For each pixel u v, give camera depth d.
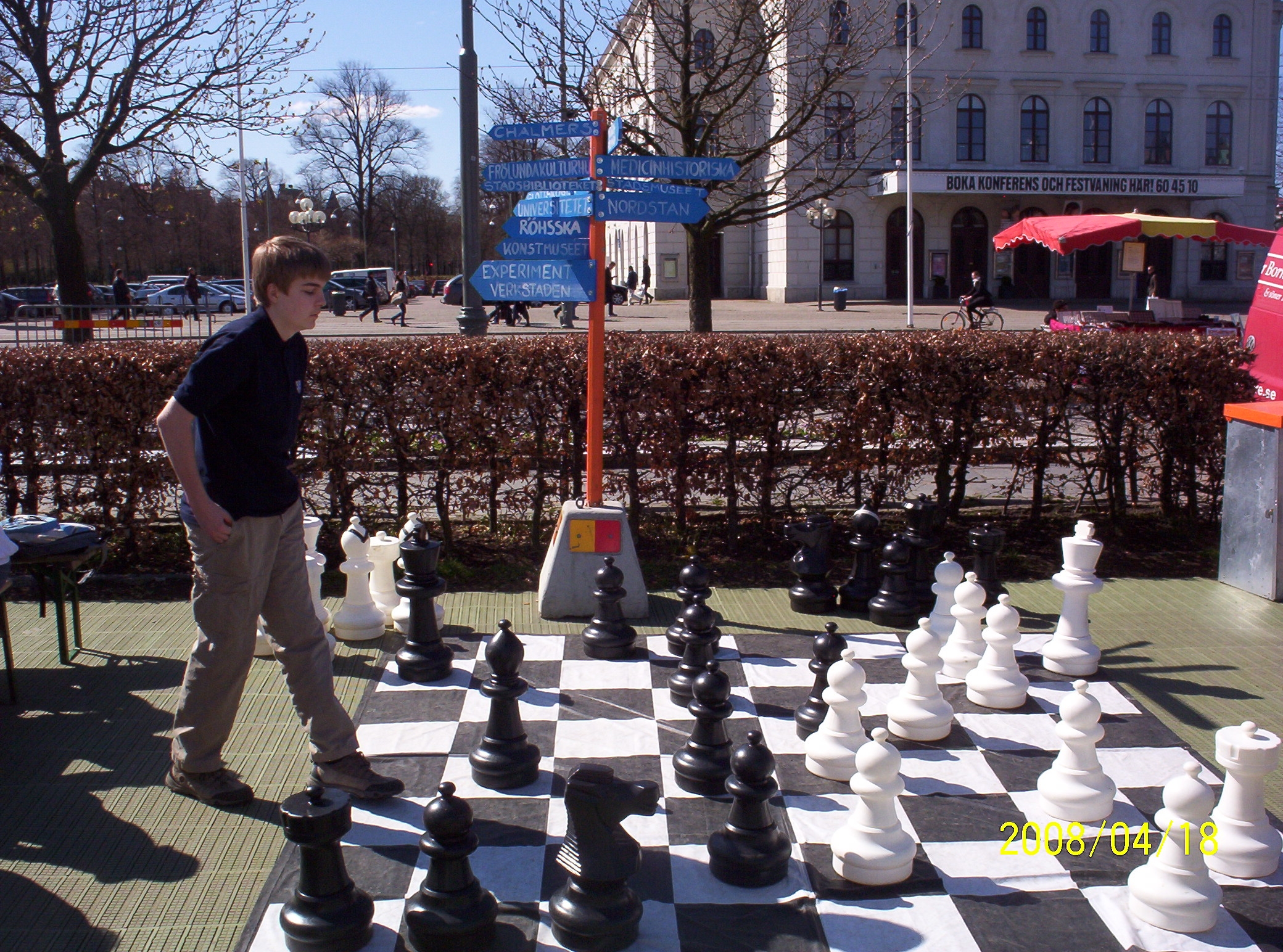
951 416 6.62
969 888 3.08
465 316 14.77
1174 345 6.80
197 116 14.80
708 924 2.89
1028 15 39.56
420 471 6.47
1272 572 5.86
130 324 17.80
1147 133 41.34
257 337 3.21
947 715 4.09
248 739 4.01
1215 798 3.51
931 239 40.94
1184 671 4.81
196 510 3.15
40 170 15.34
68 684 4.55
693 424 6.46
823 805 3.57
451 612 5.64
